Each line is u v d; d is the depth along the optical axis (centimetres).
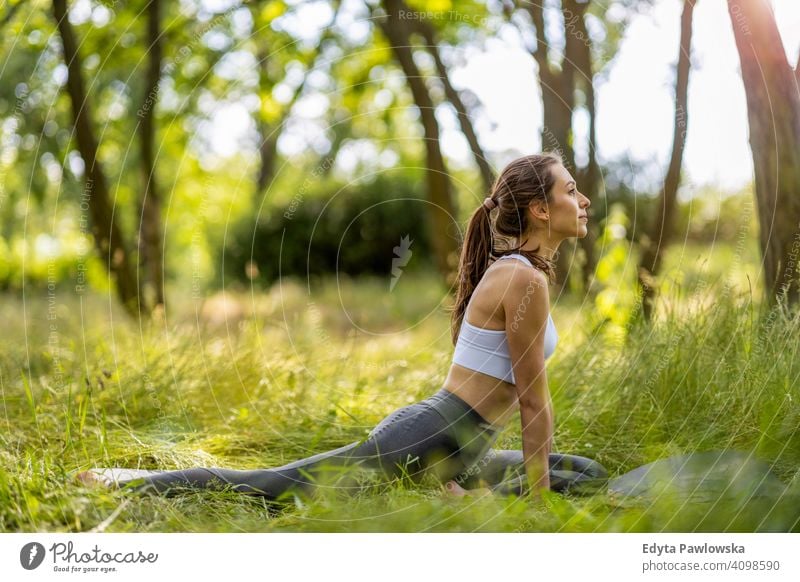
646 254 559
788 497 283
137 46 832
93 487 295
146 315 696
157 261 818
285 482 307
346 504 284
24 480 296
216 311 942
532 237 317
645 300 516
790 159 423
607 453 369
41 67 831
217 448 402
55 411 422
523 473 330
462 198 1195
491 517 276
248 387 476
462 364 314
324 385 503
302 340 612
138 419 432
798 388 348
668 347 417
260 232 1653
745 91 437
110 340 557
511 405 317
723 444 347
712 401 376
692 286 482
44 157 902
